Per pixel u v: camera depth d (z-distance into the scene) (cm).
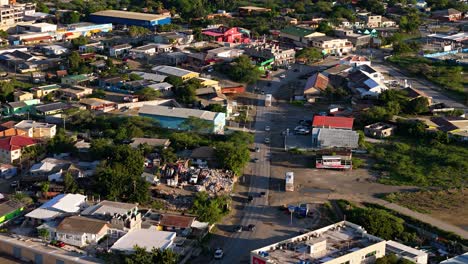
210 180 9350
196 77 14462
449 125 11669
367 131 11638
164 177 9375
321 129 11219
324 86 13988
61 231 7538
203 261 7356
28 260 7375
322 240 7012
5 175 9569
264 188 9419
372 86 13700
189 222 7981
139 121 11500
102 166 9275
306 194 9219
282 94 14062
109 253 7269
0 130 10856
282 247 6919
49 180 9188
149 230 7769
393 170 10094
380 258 6831
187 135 11031
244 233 8044
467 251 7525
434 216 8512
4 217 8019
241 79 14738
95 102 12588
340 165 10125
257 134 11650
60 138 10538
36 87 13462
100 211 7938
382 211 8444
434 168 10144
